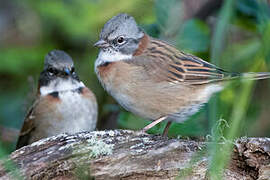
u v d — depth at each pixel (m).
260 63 10.94
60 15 14.77
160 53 10.52
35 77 14.95
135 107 10.40
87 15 14.69
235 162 8.18
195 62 10.49
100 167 8.16
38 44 15.77
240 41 13.88
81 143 8.54
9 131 13.59
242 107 9.45
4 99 14.80
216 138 7.64
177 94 10.35
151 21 13.30
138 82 10.18
